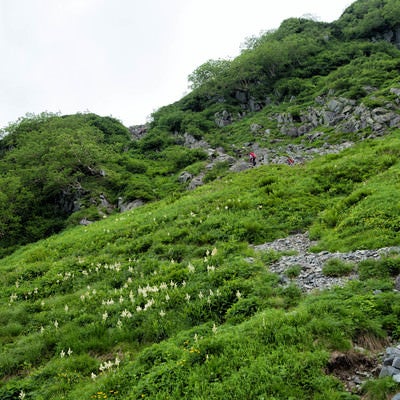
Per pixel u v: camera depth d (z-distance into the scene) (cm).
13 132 7506
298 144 5175
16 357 1108
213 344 830
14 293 1686
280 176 2581
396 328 794
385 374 665
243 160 4619
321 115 5722
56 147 5234
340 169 2286
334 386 667
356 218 1491
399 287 938
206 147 6316
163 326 1084
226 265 1389
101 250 2058
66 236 2858
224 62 10456
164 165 5894
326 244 1412
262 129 6700
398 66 6262
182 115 8856
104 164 5522
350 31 10400
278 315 911
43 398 882
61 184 4834
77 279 1722
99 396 790
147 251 1853
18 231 4369
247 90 9306
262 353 768
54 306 1470
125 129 9200
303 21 12500
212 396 682
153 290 1305
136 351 1028
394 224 1328
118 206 4456
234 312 1041
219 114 8588
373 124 4234
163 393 725
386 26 9862
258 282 1188
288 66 9462
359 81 5894
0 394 936
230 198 2306
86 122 8288
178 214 2280
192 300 1196
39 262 2136
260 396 655
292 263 1327
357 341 785
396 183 1742
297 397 646
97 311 1320
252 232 1744
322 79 7862
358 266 1130
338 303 902
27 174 4981
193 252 1659
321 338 788
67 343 1125
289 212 1888
